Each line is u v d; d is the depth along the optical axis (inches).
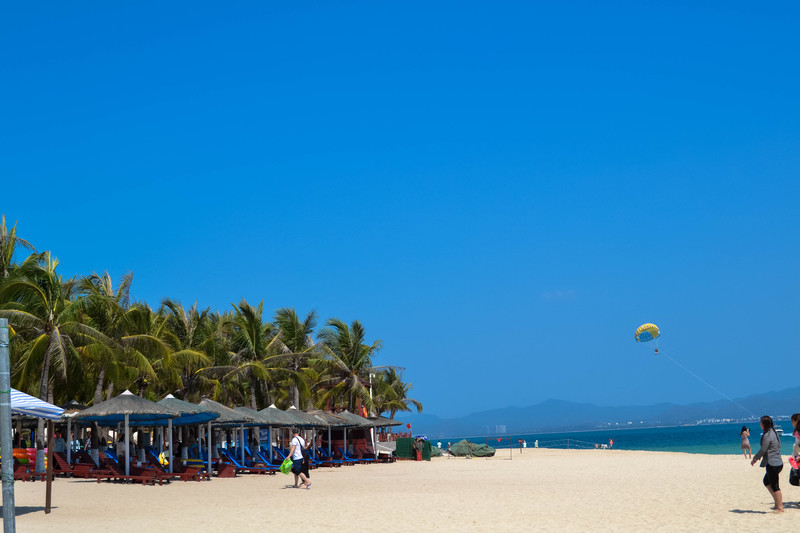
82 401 1596.9
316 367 2098.9
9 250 1375.5
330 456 1726.1
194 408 1181.7
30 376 1282.0
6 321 301.6
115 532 563.5
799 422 617.9
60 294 1237.7
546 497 818.8
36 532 561.0
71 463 1175.6
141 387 1600.6
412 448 2058.3
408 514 669.9
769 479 609.0
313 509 722.8
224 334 1983.3
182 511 712.4
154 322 1569.9
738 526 545.3
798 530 514.0
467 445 2420.0
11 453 295.0
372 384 2367.1
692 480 1037.2
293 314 2065.7
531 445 5994.1
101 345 1240.8
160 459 1158.3
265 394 2042.3
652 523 581.0
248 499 833.5
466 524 595.5
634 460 1758.1
